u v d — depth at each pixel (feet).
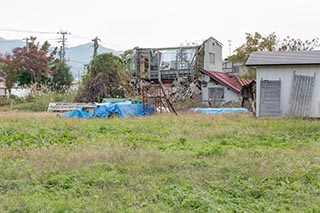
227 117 48.70
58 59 133.90
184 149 26.84
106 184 17.46
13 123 42.45
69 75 130.21
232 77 95.76
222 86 89.61
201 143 29.37
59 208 14.10
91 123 42.47
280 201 15.38
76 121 44.50
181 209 14.24
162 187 16.97
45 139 30.89
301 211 14.30
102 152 24.27
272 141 30.40
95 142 29.55
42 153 24.20
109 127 38.83
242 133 33.99
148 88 79.25
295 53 52.85
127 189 16.72
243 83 89.56
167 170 20.25
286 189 16.80
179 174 19.26
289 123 40.91
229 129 36.11
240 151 25.64
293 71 50.24
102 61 86.94
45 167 20.12
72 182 17.69
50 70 124.06
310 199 15.61
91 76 86.99
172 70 100.12
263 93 51.34
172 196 15.58
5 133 33.94
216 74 92.43
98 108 57.93
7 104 93.86
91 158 22.39
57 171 19.40
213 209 14.23
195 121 43.93
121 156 23.08
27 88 104.53
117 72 87.86
